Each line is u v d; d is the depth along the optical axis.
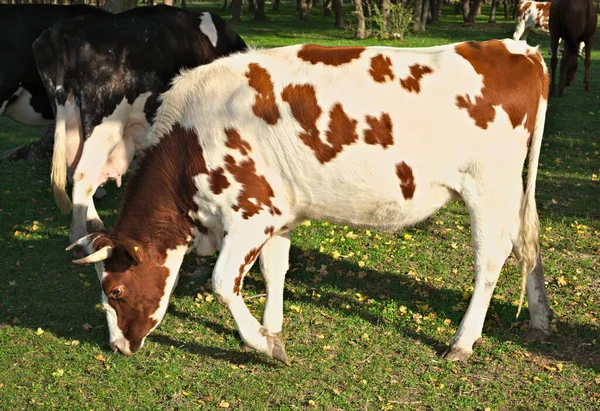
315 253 6.91
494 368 4.83
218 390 4.62
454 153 4.64
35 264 6.71
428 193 4.73
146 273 4.79
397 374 4.79
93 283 6.32
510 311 5.66
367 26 32.62
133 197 4.87
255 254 4.71
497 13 49.09
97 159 6.64
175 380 4.74
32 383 4.71
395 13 29.27
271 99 4.57
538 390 4.55
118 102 6.55
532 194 4.82
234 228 4.66
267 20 39.41
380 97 4.55
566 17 14.97
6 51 7.55
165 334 5.39
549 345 5.12
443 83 4.58
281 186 4.71
